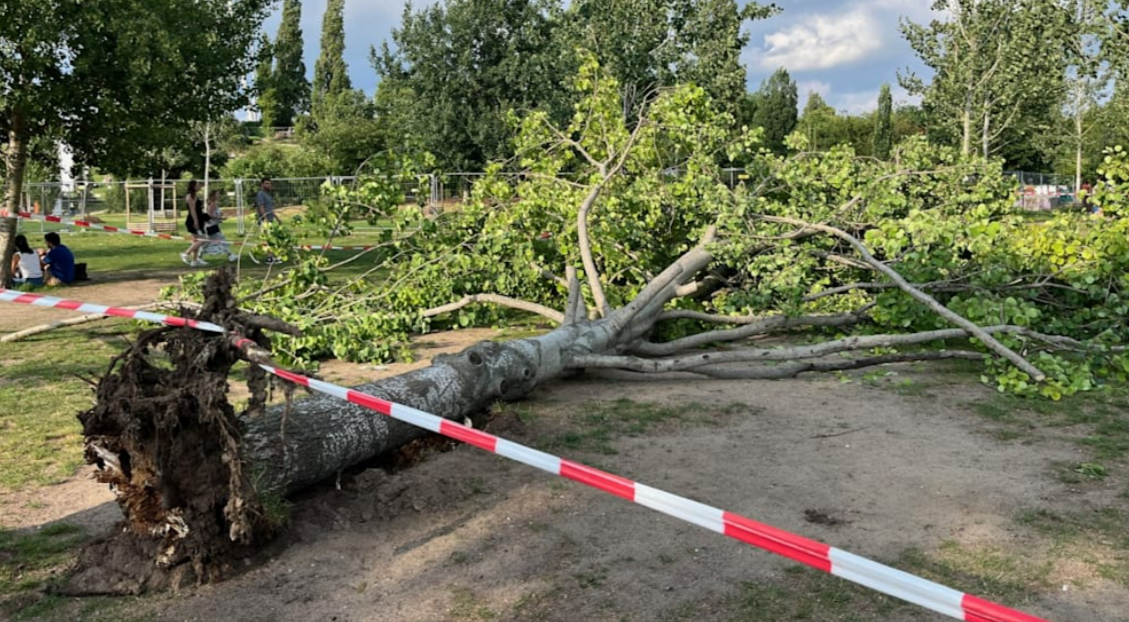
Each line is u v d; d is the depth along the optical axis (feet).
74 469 17.35
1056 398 21.91
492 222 31.60
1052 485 16.38
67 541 14.06
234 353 13.32
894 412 21.35
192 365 13.03
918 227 27.02
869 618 11.68
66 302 17.19
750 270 28.04
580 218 28.96
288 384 13.28
